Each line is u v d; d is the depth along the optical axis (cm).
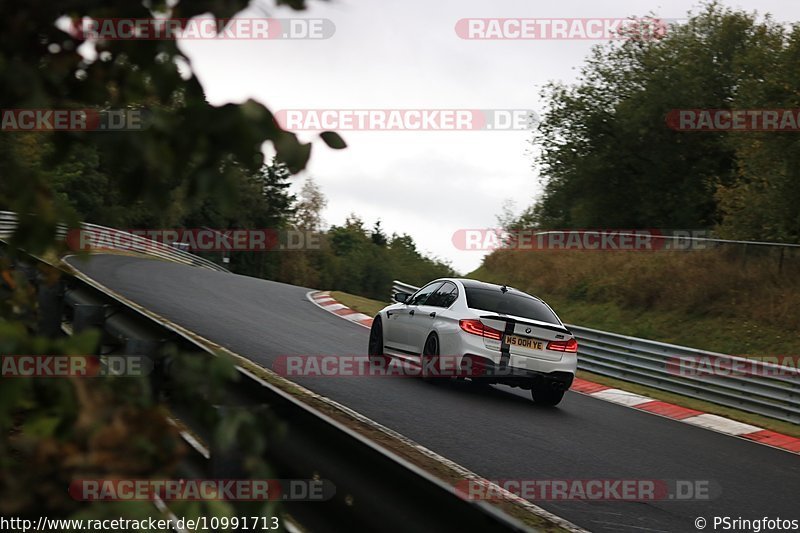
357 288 9956
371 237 12300
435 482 280
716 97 3619
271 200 8238
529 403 1027
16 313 240
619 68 3706
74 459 164
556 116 3772
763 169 2352
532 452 736
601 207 3816
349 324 1677
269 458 393
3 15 161
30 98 159
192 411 191
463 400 964
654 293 2127
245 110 156
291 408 365
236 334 1235
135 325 632
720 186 2614
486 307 1015
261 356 1073
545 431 843
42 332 736
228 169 163
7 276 239
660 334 1956
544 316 1033
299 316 1683
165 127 160
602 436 862
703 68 3572
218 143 159
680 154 3653
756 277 1967
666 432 954
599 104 3694
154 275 2170
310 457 369
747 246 2039
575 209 3888
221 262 7512
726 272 2030
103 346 441
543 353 991
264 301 1908
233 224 7681
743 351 1761
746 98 2633
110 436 165
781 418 1166
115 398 182
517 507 564
